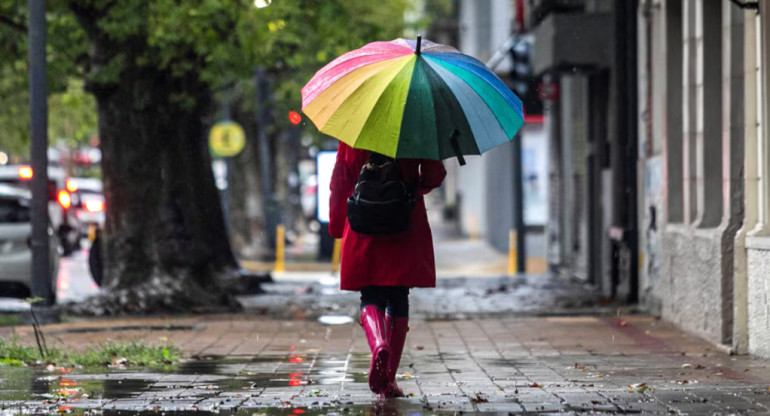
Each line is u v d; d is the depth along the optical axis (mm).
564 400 11305
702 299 18484
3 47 28688
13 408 11219
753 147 16609
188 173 25578
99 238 27656
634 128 25078
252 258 50281
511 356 16453
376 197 11031
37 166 22188
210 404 11375
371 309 11422
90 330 20984
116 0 24141
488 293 29859
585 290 30531
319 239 47219
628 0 25031
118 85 25047
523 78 34375
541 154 55562
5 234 27766
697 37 19562
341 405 11211
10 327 21609
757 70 16484
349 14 30625
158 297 24797
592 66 29500
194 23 24250
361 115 10539
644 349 17250
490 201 60312
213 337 19625
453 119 10609
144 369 15164
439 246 61500
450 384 13125
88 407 11250
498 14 54000
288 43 28953
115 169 25219
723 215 17984
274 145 60844
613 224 25875
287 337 19562
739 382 12984
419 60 10758
